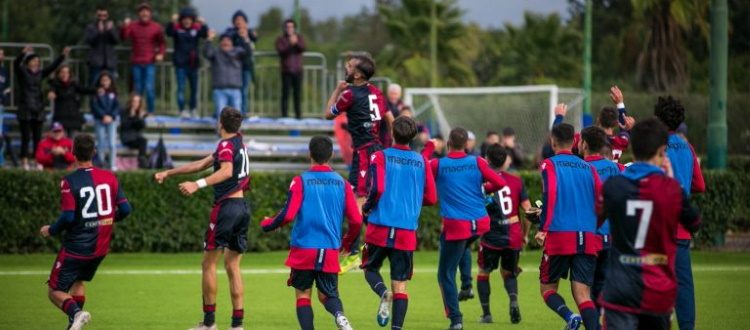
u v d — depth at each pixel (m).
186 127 55.44
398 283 24.38
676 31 85.88
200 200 46.41
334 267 22.56
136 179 45.56
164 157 49.41
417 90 65.50
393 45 111.00
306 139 58.44
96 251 24.36
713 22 50.41
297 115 57.66
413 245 24.41
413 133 24.56
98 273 39.38
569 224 23.00
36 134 50.16
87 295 33.59
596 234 23.09
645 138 17.91
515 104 66.31
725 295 33.81
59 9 81.88
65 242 24.25
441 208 26.25
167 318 28.77
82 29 81.25
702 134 73.50
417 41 108.88
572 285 23.28
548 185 22.89
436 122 66.12
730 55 96.38
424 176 24.69
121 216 25.11
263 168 56.03
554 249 23.09
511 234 27.62
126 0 81.06
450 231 25.94
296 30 66.44
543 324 27.98
